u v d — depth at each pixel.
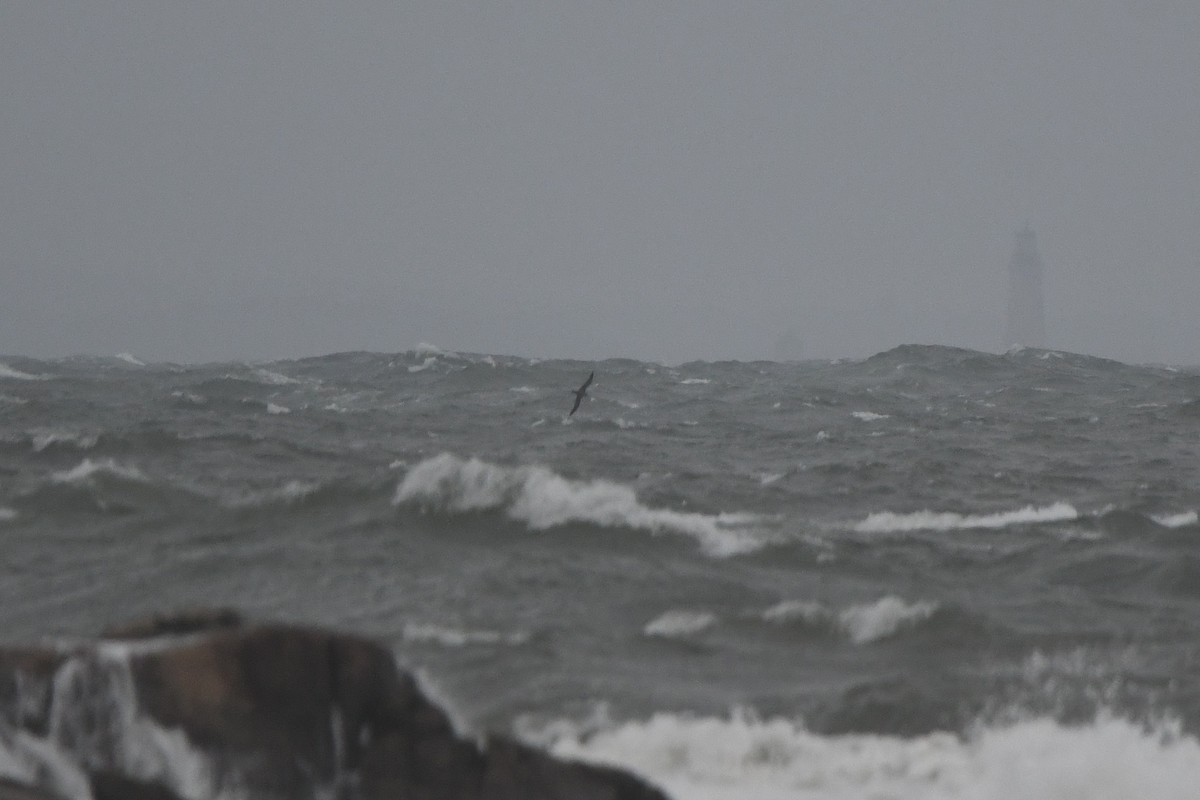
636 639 63.50
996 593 74.44
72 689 39.44
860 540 85.06
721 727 51.62
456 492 85.94
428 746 39.59
